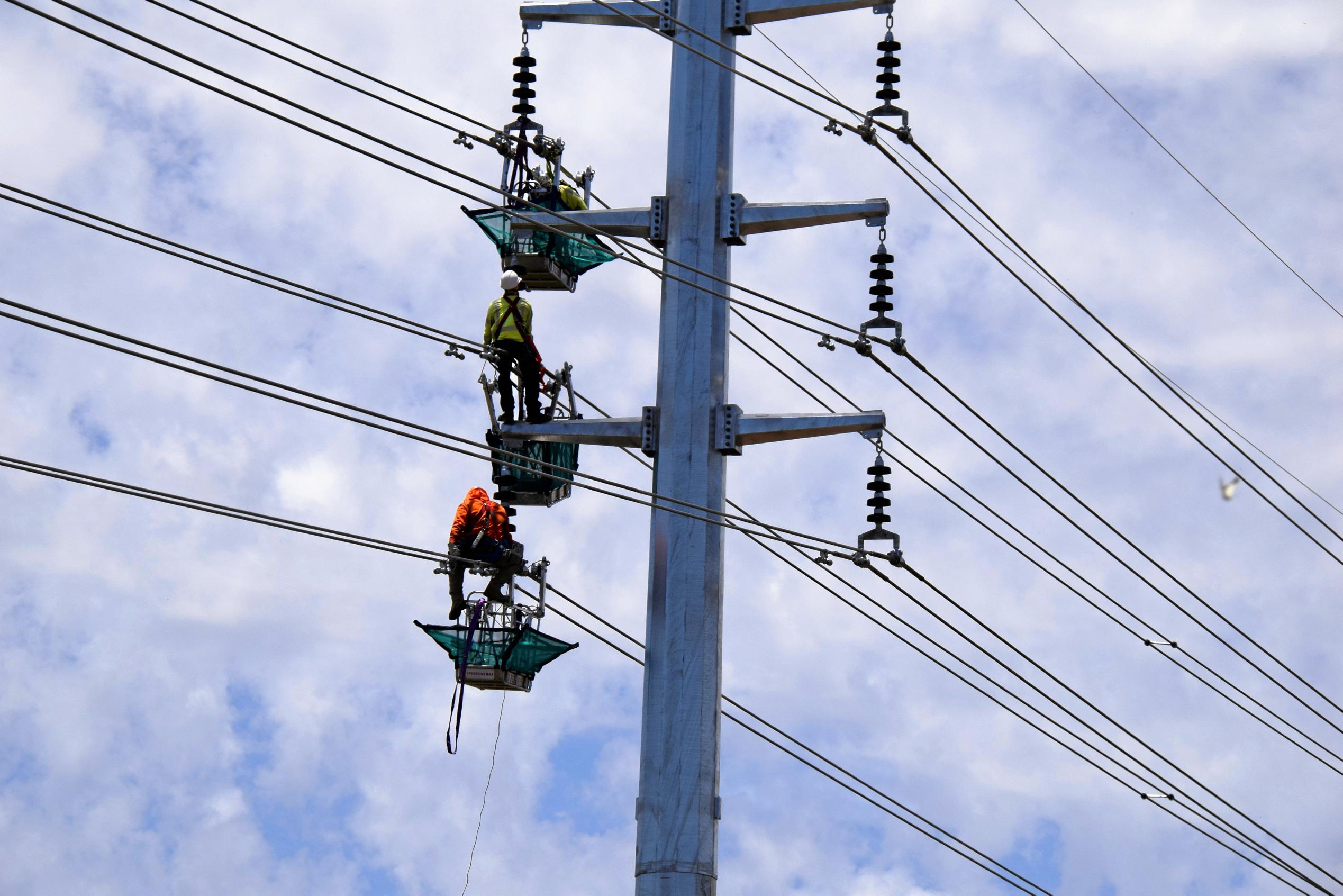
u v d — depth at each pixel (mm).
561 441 40031
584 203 43031
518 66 42438
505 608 42594
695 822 36594
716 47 40188
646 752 37156
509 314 42406
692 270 38969
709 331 38844
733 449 38500
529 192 42094
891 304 39531
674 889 36281
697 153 39656
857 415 38875
